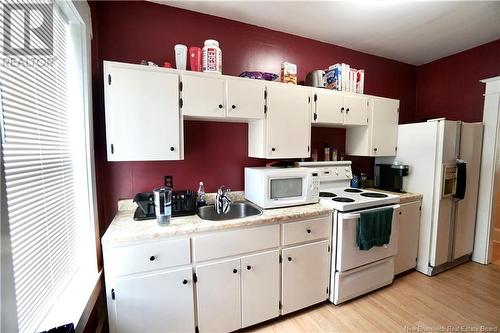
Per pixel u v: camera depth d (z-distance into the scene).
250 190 2.03
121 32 1.78
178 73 1.62
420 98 3.22
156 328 1.40
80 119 1.44
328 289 1.92
